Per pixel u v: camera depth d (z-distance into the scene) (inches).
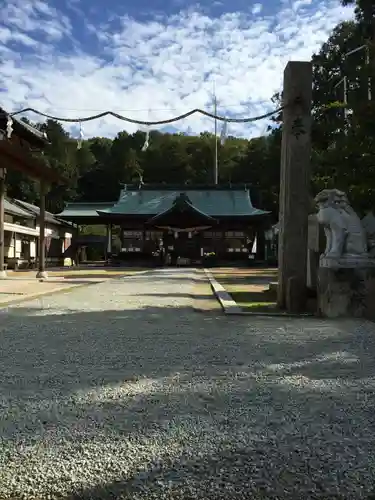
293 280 339.3
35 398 131.5
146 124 397.7
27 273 1002.1
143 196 1952.5
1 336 235.6
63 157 2450.8
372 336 235.1
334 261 311.6
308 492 81.3
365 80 438.9
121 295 481.7
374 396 134.4
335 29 956.6
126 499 79.0
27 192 2011.6
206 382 148.8
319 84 948.0
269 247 1777.8
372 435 105.3
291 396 134.0
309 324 277.4
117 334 242.5
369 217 350.0
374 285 307.6
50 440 101.7
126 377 155.2
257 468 89.2
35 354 192.2
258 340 224.5
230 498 79.4
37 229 1493.6
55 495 80.6
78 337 233.0
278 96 887.7
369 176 408.8
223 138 398.3
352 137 414.0
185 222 1702.8
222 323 283.4
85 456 94.0
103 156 2792.8
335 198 324.8
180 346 209.6
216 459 92.8
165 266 1638.8
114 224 1838.1
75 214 1817.2
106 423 111.7
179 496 79.8
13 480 85.0
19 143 900.6
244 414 118.3
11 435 104.3
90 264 1893.5
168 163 2738.7
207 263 1679.4
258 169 2364.7
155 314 327.3
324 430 108.0
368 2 696.4
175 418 115.2
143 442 100.7
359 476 86.5
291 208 351.6
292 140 352.5
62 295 479.8
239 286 617.9
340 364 174.6
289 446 99.0
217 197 1920.5
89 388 141.7
